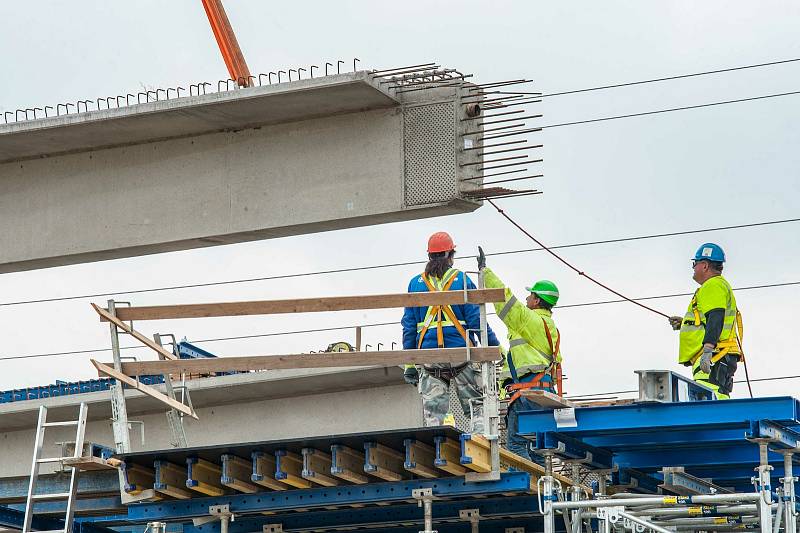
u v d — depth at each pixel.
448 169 20.38
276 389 26.36
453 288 17.12
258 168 21.67
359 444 15.86
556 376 18.42
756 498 14.77
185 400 26.86
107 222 22.55
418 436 15.55
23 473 28.34
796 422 15.24
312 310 16.42
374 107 20.94
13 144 22.61
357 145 21.05
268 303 16.58
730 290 19.00
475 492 15.83
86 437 28.08
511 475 15.77
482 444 15.69
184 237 22.00
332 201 21.08
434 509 17.27
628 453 17.92
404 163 20.66
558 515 17.53
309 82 20.41
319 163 21.27
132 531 22.19
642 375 15.73
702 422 15.27
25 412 27.16
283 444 15.86
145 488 16.78
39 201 23.06
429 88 20.66
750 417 15.08
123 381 17.17
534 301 18.61
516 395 17.98
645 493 18.86
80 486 18.52
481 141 20.38
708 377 18.83
